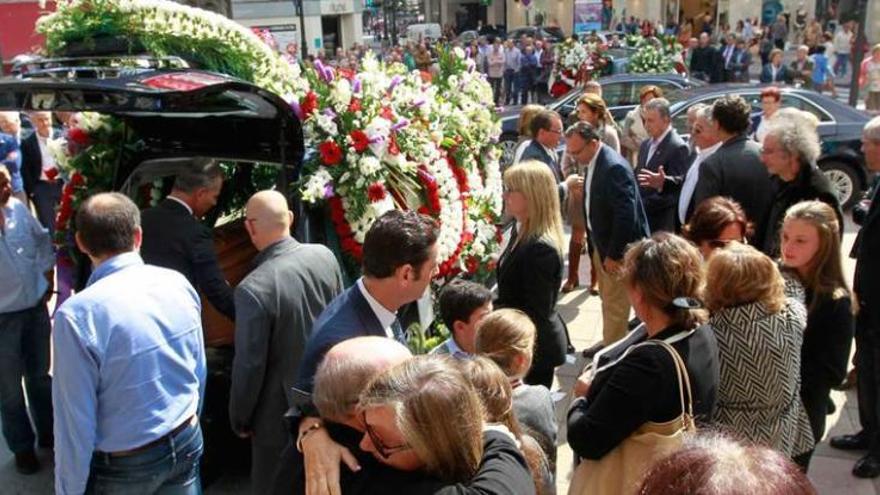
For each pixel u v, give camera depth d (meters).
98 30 3.79
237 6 25.33
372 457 1.66
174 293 2.86
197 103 3.29
